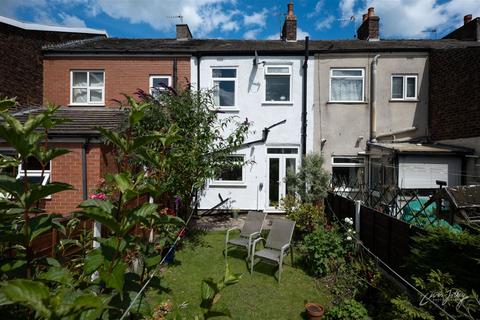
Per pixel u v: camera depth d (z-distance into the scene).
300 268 5.38
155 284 1.87
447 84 9.34
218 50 10.41
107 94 10.50
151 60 10.53
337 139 10.46
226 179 10.53
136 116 1.82
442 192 5.07
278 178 10.59
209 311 1.42
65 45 11.09
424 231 3.82
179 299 4.12
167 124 6.04
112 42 12.07
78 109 9.40
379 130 10.42
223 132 10.45
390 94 10.44
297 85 10.51
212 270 5.21
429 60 10.30
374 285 4.13
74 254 2.84
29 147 1.35
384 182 9.06
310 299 4.26
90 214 1.40
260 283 4.75
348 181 10.25
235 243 5.78
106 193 3.80
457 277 3.09
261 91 10.54
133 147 1.74
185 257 5.81
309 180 8.29
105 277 1.31
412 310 2.98
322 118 10.49
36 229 1.42
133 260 3.76
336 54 10.45
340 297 4.20
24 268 1.40
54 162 6.43
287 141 10.52
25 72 10.11
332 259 4.90
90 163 6.46
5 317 1.22
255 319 3.75
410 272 3.78
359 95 10.59
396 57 10.40
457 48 8.91
